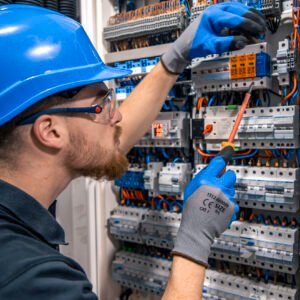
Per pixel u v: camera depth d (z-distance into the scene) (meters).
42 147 0.67
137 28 1.50
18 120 0.65
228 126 1.32
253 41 1.15
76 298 0.55
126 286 1.71
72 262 0.64
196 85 1.38
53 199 0.76
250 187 1.27
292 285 1.32
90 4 1.57
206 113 1.41
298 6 1.21
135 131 1.20
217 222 0.88
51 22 0.72
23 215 0.64
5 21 0.68
